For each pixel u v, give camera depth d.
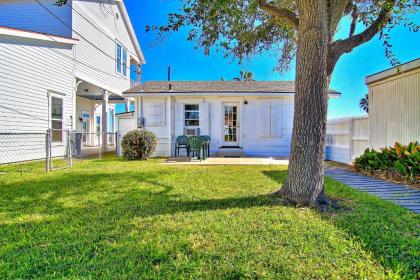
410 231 3.01
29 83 9.50
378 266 2.27
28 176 6.52
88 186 5.39
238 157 11.20
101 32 14.00
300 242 2.70
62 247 2.66
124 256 2.46
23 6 11.63
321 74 4.09
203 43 5.39
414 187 5.55
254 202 4.16
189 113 11.99
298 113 4.19
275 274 2.14
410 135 7.18
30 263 2.36
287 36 6.25
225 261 2.35
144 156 10.29
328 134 10.91
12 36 8.84
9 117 8.80
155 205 4.04
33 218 3.51
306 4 4.06
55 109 10.77
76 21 11.88
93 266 2.30
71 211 3.79
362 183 5.97
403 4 4.49
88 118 18.09
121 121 12.44
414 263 2.31
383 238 2.80
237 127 12.08
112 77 15.29
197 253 2.49
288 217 3.43
